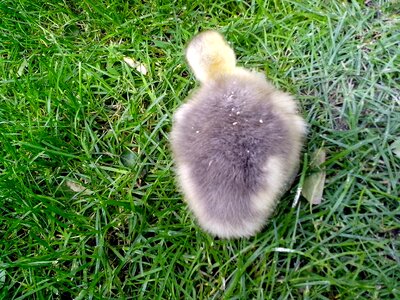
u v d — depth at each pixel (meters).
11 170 0.27
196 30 0.31
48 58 0.30
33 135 0.28
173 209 0.26
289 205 0.25
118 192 0.27
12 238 0.27
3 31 0.32
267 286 0.24
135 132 0.28
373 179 0.25
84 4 0.32
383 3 0.30
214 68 0.24
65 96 0.29
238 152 0.22
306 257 0.24
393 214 0.24
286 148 0.23
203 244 0.25
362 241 0.24
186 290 0.25
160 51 0.31
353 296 0.23
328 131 0.27
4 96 0.30
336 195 0.25
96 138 0.28
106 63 0.31
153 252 0.26
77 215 0.26
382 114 0.27
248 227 0.23
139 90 0.29
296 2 0.30
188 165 0.23
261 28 0.30
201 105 0.23
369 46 0.29
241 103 0.22
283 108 0.23
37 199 0.27
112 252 0.26
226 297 0.24
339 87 0.28
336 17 0.30
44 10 0.32
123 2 0.32
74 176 0.28
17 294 0.26
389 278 0.23
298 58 0.29
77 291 0.25
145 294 0.25
